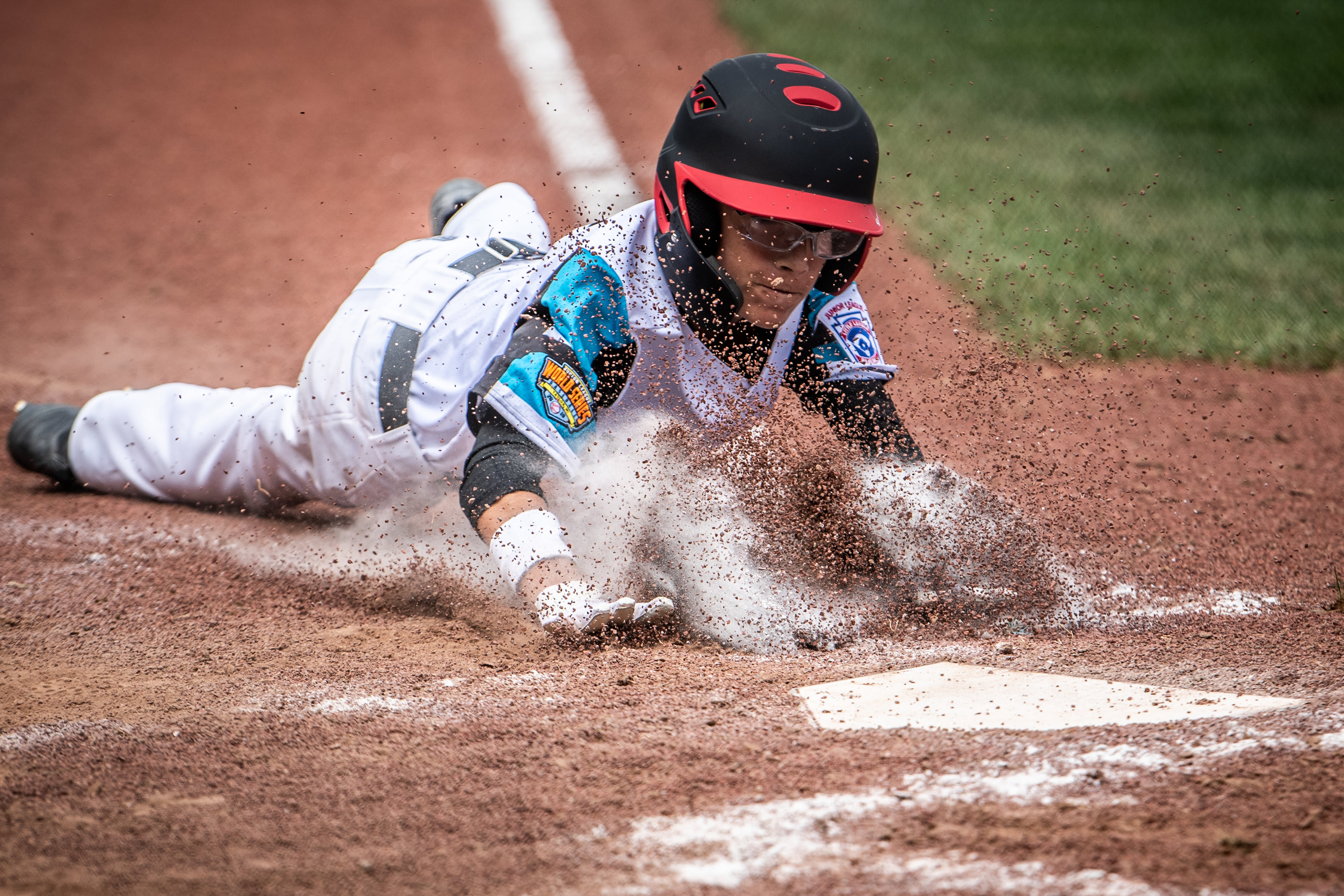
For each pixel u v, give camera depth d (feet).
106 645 36.50
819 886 20.52
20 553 45.62
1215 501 50.16
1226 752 25.13
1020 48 161.27
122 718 29.68
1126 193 111.14
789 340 36.94
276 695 31.12
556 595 33.45
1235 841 21.47
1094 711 28.04
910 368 66.33
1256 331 76.89
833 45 158.92
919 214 102.58
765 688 30.50
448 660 33.86
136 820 23.73
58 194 112.57
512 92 146.10
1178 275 88.17
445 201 51.55
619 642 34.40
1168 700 28.55
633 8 176.45
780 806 23.48
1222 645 33.71
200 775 25.85
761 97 34.09
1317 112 140.46
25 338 79.20
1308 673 30.45
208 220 107.04
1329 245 97.09
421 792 24.75
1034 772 24.59
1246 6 182.09
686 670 32.09
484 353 39.45
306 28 170.30
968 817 22.75
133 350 77.56
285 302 88.33
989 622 36.11
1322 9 179.22
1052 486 49.67
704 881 20.85
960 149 123.34
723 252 35.01
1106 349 72.84
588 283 35.22
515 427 33.96
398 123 135.74
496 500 33.91
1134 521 47.06
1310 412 64.13
